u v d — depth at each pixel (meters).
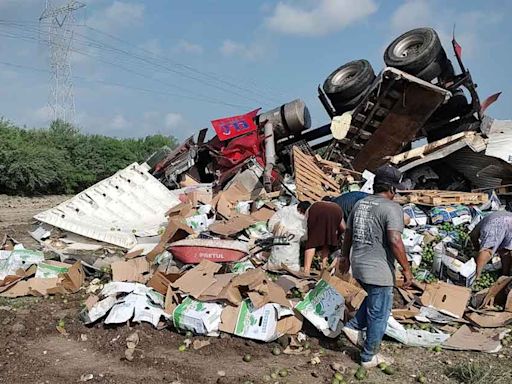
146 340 5.45
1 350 5.27
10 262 7.91
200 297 5.76
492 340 5.64
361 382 4.65
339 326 5.50
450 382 4.73
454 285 6.86
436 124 12.94
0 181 27.05
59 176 29.83
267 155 13.16
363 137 12.59
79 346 5.43
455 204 10.37
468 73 11.64
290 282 6.59
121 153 35.00
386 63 11.84
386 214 4.74
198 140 14.20
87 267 7.98
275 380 4.64
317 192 10.75
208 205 11.01
